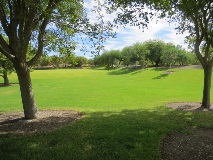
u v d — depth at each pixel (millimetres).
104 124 11953
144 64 101625
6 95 34344
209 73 18094
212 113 15398
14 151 8414
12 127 11844
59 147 8656
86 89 39531
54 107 20297
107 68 22703
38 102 24828
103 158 7668
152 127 11227
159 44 110062
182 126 11406
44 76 78875
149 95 29766
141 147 8492
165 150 8352
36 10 12336
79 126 11594
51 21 13570
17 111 18125
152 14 11047
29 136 10094
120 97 28281
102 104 22484
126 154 7934
